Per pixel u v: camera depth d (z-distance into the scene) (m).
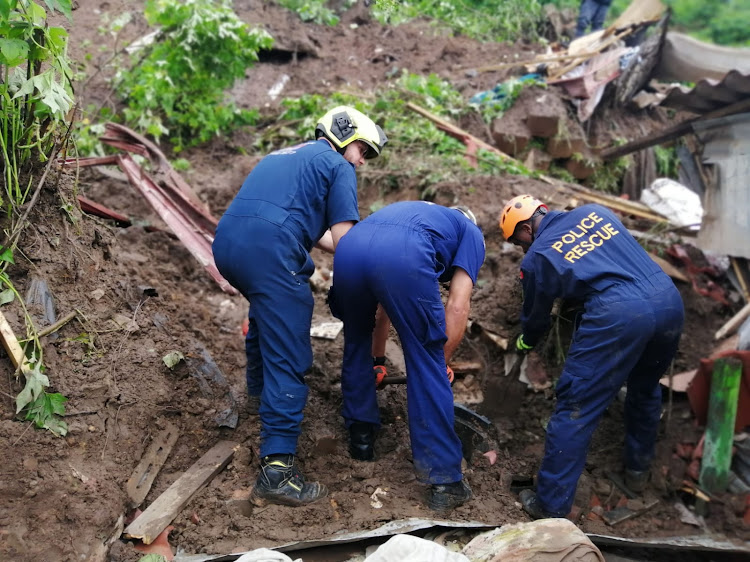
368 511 2.90
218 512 2.81
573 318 3.78
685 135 4.98
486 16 8.87
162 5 5.60
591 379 3.00
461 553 2.57
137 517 2.70
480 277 4.34
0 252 2.91
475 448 3.42
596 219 3.19
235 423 3.18
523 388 3.88
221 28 5.54
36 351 2.85
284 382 2.82
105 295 3.34
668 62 5.91
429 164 5.29
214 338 3.77
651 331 2.99
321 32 7.78
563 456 3.02
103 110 5.70
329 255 4.69
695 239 4.74
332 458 3.15
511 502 3.13
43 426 2.70
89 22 6.98
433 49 7.71
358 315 2.95
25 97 3.02
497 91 6.64
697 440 3.71
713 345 4.03
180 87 5.80
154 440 2.99
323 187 2.84
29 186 3.03
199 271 4.25
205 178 5.28
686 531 3.28
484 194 4.92
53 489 2.54
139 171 4.42
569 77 6.54
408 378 2.86
